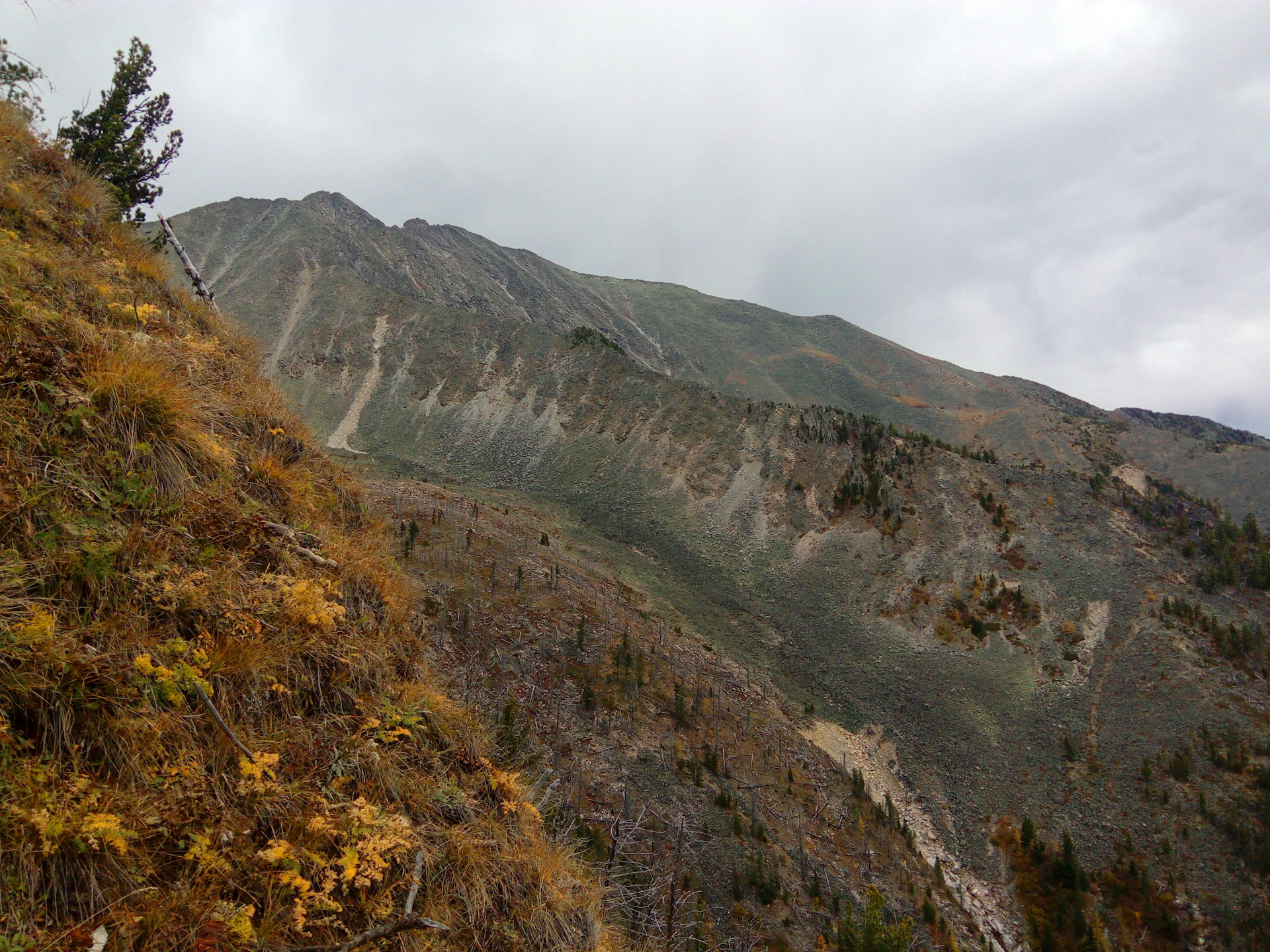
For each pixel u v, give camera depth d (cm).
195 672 448
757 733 5281
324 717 530
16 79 984
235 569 547
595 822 2908
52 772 344
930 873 4878
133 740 388
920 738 6381
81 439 511
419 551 5388
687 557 8819
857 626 7750
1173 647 6931
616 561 8356
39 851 314
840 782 5325
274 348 13700
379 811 487
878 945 2206
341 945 397
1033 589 7919
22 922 297
